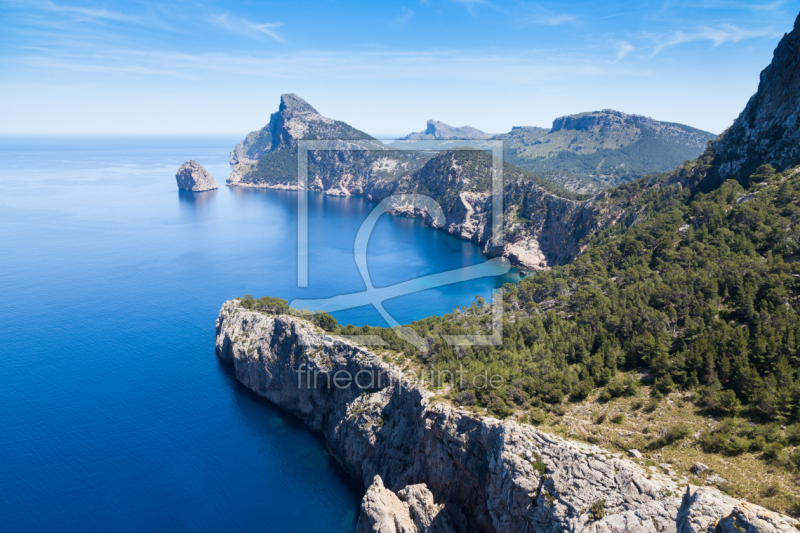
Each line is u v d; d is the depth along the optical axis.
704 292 76.88
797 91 123.06
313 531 72.56
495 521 57.28
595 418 59.78
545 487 52.78
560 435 57.53
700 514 42.94
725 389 58.31
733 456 49.16
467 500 66.00
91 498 77.75
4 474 82.75
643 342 69.00
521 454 55.75
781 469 45.97
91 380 115.38
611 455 52.34
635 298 84.62
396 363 89.31
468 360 81.50
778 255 81.38
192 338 139.75
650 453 52.34
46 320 150.25
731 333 63.62
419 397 75.62
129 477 82.81
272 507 77.19
